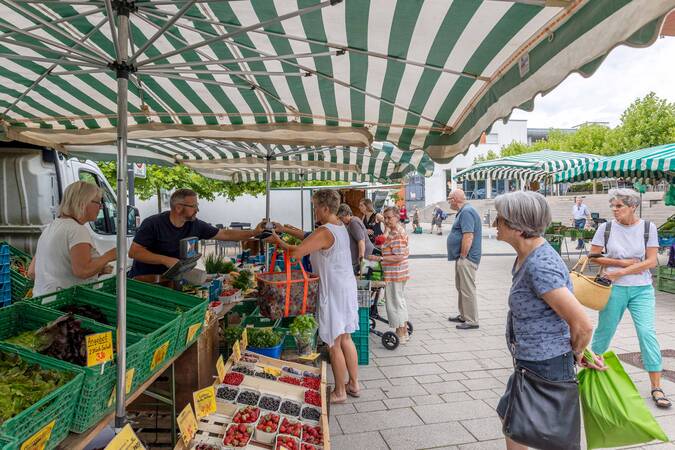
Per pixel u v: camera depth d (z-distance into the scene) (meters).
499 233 2.29
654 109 23.89
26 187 4.76
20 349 1.65
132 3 1.92
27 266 4.48
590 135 29.34
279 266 7.30
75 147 5.06
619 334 5.94
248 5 2.20
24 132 4.10
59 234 2.77
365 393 4.20
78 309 2.27
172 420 2.58
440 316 7.13
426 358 5.16
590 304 3.41
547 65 2.12
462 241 6.29
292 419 2.71
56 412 1.45
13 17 2.37
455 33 2.31
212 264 5.30
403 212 25.42
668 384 4.26
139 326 2.35
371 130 3.93
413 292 9.11
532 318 2.17
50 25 1.85
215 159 7.27
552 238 12.84
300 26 2.37
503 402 2.35
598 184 30.17
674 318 6.77
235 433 2.44
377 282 5.63
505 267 12.45
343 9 2.17
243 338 3.63
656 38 1.53
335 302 3.80
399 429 3.54
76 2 1.91
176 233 3.82
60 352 1.73
